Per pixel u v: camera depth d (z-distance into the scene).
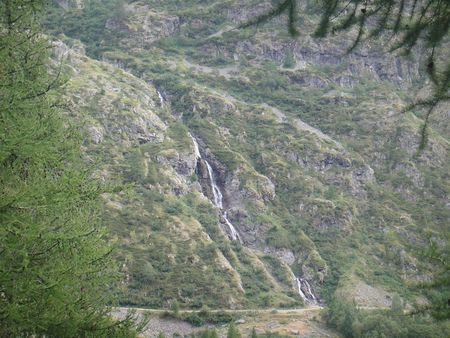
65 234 11.63
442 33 8.12
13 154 11.84
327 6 8.29
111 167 91.12
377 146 126.19
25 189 10.60
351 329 62.00
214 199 103.75
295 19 8.15
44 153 12.01
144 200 87.88
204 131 117.06
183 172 101.38
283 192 110.12
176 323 65.50
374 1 8.28
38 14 16.16
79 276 13.86
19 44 14.41
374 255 97.38
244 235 97.44
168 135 108.31
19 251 10.18
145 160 96.94
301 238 97.81
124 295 69.12
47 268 11.47
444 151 124.62
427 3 8.12
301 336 63.25
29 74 15.77
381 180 118.94
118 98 106.38
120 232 79.31
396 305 60.06
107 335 13.52
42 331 11.58
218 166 109.69
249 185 105.62
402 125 127.62
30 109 13.46
